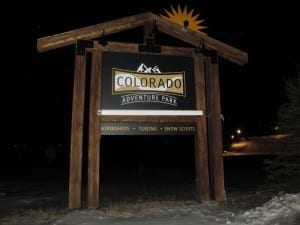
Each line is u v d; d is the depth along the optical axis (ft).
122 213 27.91
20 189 55.31
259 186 35.86
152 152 175.42
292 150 33.30
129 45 32.83
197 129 33.24
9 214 32.09
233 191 46.60
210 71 34.91
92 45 32.01
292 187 33.37
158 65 33.37
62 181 68.28
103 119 31.35
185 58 34.22
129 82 32.45
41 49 31.60
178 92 33.40
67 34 31.53
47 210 32.71
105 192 48.91
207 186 32.73
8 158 166.91
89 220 25.18
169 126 32.65
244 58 35.70
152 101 32.60
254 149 232.53
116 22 32.71
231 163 113.39
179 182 63.05
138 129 31.89
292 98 33.76
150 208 30.01
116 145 168.04
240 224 22.80
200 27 36.76
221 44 35.19
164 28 35.40
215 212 27.55
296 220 21.58
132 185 58.49
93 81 31.60
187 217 25.46
